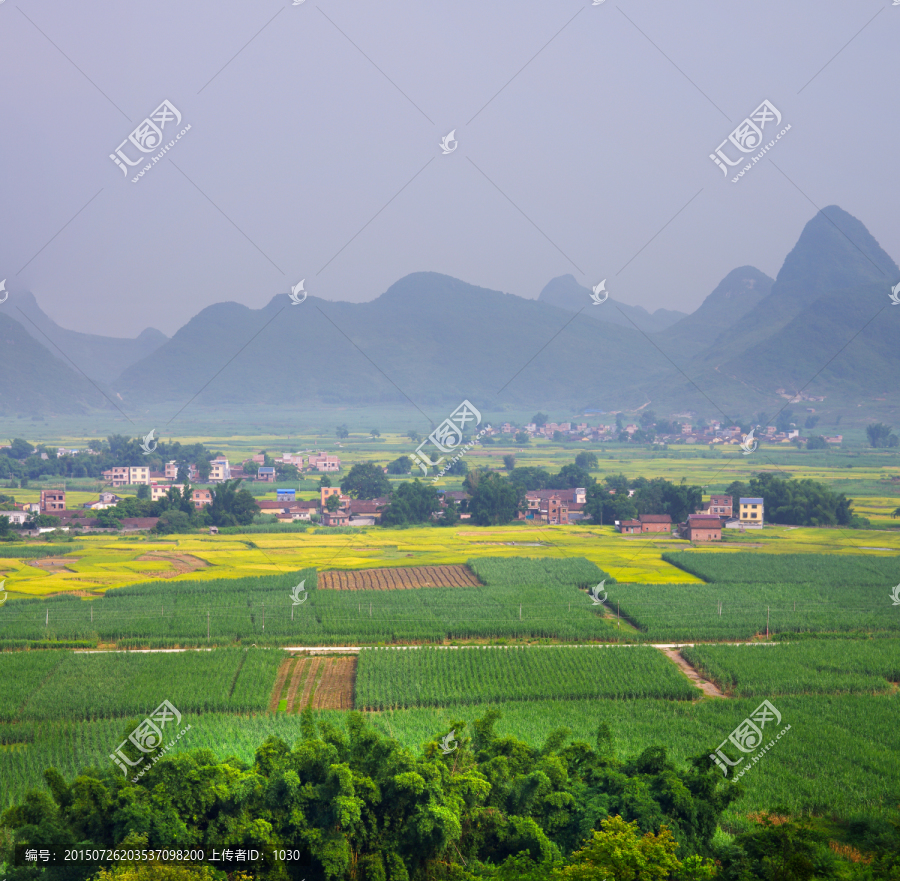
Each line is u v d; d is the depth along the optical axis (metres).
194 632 91.75
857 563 131.38
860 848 50.22
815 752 63.62
